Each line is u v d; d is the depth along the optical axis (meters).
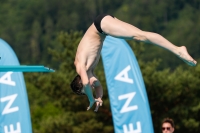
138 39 24.05
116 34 24.28
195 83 68.75
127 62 43.62
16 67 25.22
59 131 69.50
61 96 69.31
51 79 69.44
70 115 70.19
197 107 68.38
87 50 24.77
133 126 42.94
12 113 42.09
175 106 69.38
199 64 71.50
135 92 43.09
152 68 70.00
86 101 68.94
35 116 99.19
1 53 42.72
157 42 23.80
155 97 68.06
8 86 42.25
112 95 43.38
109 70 43.72
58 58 73.81
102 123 68.25
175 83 68.69
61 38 74.19
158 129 68.94
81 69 24.62
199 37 199.50
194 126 67.94
